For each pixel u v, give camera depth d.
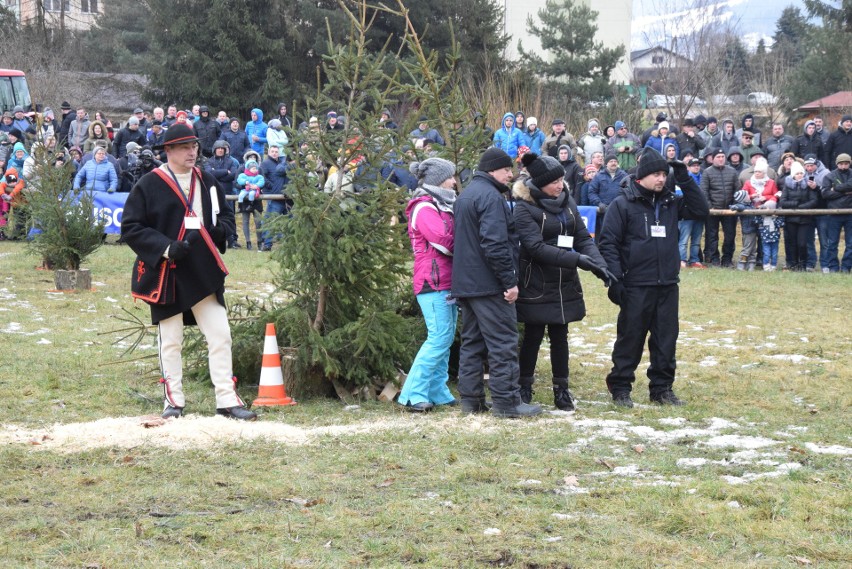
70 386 9.15
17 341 11.23
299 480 6.19
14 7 62.72
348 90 9.54
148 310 13.85
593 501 5.73
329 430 7.62
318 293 9.41
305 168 9.23
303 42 40.09
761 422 8.33
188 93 39.81
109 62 56.38
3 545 4.99
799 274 19.58
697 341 12.71
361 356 9.17
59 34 53.44
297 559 4.87
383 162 9.41
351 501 5.78
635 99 37.53
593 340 12.67
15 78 33.94
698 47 44.22
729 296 16.73
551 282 8.55
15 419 7.93
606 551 4.95
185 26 39.59
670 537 5.19
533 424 7.94
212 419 7.80
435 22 40.38
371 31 39.03
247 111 40.47
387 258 9.25
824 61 46.06
